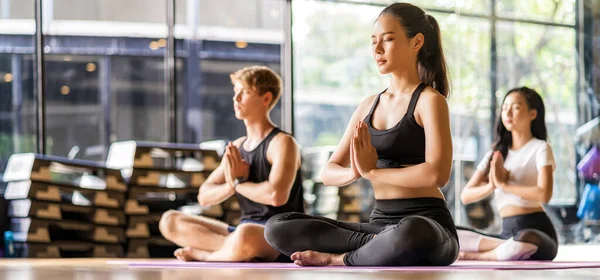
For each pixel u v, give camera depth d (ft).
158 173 27.25
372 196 32.55
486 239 19.35
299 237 13.56
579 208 36.37
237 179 17.31
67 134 38.11
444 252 12.91
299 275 10.11
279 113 33.65
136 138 39.29
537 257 18.99
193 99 38.22
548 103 36.63
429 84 14.01
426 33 13.88
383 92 14.19
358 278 9.45
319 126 33.40
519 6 36.24
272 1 36.60
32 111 33.30
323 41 33.50
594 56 37.06
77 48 37.81
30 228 25.29
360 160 13.21
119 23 38.14
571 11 37.06
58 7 37.45
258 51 37.04
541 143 19.02
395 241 12.50
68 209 26.03
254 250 16.22
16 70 32.73
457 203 34.71
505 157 19.57
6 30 32.27
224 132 39.09
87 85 38.17
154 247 27.17
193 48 37.93
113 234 26.45
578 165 36.60
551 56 36.76
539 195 18.58
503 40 35.94
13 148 33.24
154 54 38.55
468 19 35.45
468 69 35.40
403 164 13.50
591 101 36.96
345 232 13.32
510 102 19.27
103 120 38.63
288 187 16.75
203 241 17.71
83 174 30.17
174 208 27.86
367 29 33.88
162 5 38.14
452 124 35.06
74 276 10.28
